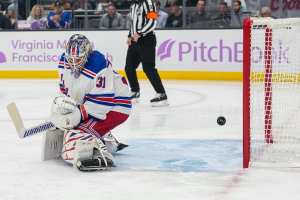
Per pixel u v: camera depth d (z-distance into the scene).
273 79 8.32
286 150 7.71
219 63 18.36
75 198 5.74
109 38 19.22
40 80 19.03
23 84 17.81
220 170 6.88
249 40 6.88
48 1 20.84
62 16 19.75
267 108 7.78
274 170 6.85
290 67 8.57
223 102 13.60
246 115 6.91
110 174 6.70
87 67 6.88
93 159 6.79
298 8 18.30
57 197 5.77
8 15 19.83
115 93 7.18
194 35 18.50
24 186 6.19
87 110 6.94
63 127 6.96
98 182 6.34
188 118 11.20
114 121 7.18
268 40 7.34
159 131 9.70
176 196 5.80
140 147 8.29
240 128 9.98
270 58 7.42
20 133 7.02
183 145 8.45
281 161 7.24
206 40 18.42
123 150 8.07
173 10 18.97
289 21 6.86
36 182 6.35
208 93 15.33
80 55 6.75
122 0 20.23
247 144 6.94
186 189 6.06
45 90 16.17
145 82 18.38
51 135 7.34
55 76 19.48
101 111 6.99
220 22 18.73
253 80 8.34
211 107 12.77
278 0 18.48
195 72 18.61
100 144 6.89
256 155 7.52
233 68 18.23
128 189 6.06
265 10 17.88
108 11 19.36
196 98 14.36
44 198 5.74
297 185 6.22
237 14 18.61
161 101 13.12
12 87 17.02
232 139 8.92
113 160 6.97
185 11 18.94
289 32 9.27
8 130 9.90
